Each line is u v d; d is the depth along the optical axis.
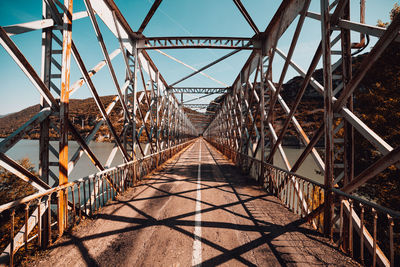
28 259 2.56
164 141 13.20
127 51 6.50
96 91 4.23
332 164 3.25
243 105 11.05
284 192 4.86
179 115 20.27
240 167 10.45
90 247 2.86
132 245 2.91
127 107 6.15
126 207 4.48
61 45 3.35
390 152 2.30
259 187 6.48
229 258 2.62
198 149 28.00
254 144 8.47
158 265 2.47
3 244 10.30
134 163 6.68
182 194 5.57
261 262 2.54
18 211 12.41
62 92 3.19
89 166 25.62
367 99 7.27
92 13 4.18
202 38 7.01
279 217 3.98
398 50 6.45
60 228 3.12
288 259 2.62
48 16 3.21
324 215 3.28
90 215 3.91
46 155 3.20
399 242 5.55
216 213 4.16
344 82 3.34
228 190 6.06
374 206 2.38
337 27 3.36
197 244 2.95
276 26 6.00
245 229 3.44
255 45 6.95
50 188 3.04
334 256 2.72
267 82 6.64
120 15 5.63
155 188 6.21
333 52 3.46
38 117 2.90
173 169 10.34
